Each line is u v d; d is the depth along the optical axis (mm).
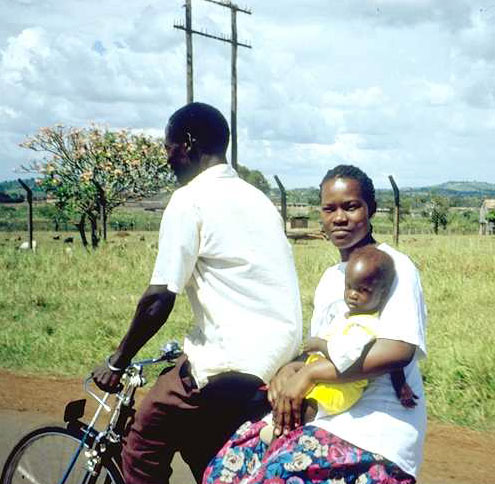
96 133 21672
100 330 8328
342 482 2715
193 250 2969
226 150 3203
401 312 2699
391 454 2693
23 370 7234
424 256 13734
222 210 2971
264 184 44156
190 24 22828
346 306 2926
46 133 21359
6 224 54875
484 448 5125
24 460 3613
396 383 2740
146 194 22844
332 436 2729
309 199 81500
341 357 2666
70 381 6879
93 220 21781
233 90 25344
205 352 3027
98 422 5777
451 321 8625
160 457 3162
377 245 2922
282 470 2740
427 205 63500
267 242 3000
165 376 3148
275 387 2855
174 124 3186
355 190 2955
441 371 6359
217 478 2992
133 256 14281
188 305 9867
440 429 5453
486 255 13492
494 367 6277
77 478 3428
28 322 9047
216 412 3039
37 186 21672
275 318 2980
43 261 13805
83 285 11945
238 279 2971
